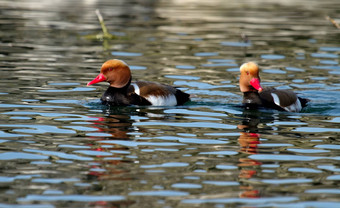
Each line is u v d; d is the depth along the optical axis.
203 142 10.60
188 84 16.08
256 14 30.78
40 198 7.77
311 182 8.55
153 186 8.27
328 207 7.60
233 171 8.98
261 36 24.31
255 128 11.72
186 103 14.10
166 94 13.80
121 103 13.63
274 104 13.51
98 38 23.31
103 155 9.66
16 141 10.41
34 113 12.55
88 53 20.28
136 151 9.93
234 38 23.84
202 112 13.14
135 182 8.41
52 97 14.17
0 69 17.16
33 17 28.28
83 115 12.52
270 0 37.22
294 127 11.87
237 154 9.88
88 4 33.94
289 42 23.03
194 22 27.98
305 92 15.38
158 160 9.45
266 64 19.05
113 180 8.48
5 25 25.61
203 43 22.67
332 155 9.89
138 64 18.64
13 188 8.12
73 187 8.18
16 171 8.81
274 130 11.59
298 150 10.16
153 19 28.67
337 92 15.41
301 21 28.41
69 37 23.33
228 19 29.06
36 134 10.91
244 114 12.99
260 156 9.80
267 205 7.66
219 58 19.92
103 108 13.28
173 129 11.52
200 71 17.83
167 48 21.56
